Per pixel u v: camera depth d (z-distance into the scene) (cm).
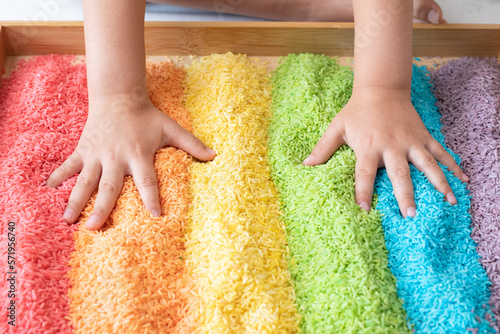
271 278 47
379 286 46
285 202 52
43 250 47
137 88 53
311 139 56
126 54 53
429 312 45
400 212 51
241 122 55
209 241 48
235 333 44
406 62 54
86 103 57
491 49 65
